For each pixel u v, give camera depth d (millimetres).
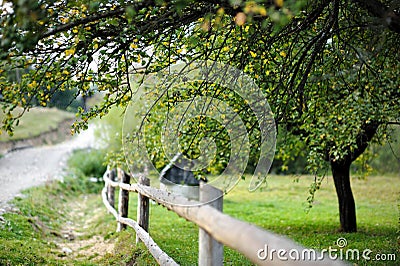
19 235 8336
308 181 24312
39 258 7141
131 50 4988
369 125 9273
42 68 4852
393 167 25844
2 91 4793
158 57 5531
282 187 21891
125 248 7832
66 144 35406
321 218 12688
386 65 7004
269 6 3666
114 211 10609
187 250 7430
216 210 3650
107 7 4527
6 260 6387
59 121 45375
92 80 5078
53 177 17469
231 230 3158
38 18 3777
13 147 28828
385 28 4840
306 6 4652
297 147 11203
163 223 11141
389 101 7324
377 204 15805
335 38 6109
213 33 4988
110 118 21078
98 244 9180
